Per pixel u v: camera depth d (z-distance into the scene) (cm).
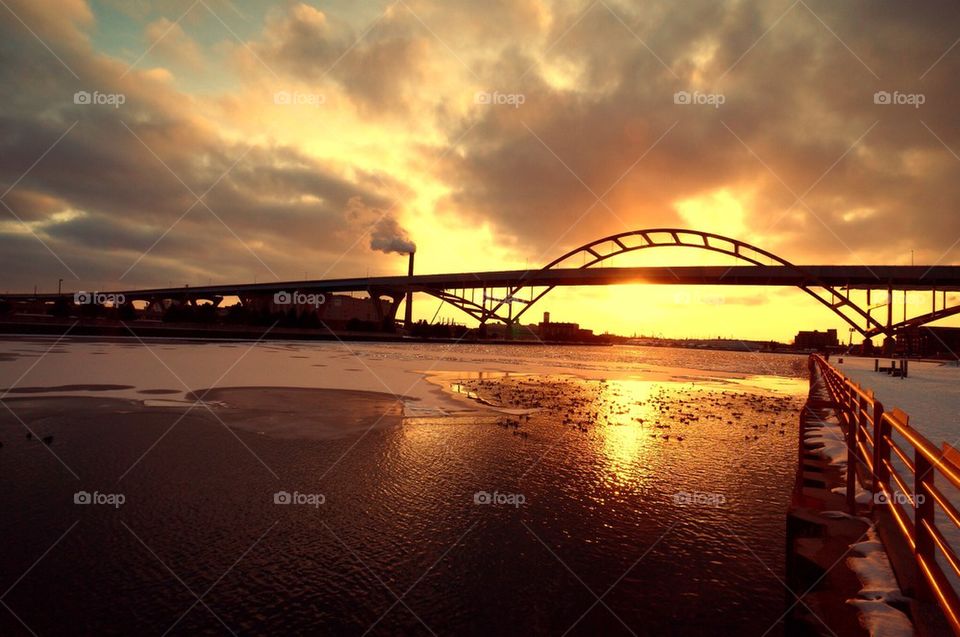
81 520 713
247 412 1494
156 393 1780
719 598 557
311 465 996
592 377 3534
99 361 2858
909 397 1842
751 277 9694
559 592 568
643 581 593
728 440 1383
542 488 916
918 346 7612
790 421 1778
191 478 898
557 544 688
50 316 7281
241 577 583
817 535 504
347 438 1224
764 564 639
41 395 1662
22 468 915
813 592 390
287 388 2050
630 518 784
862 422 674
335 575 594
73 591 543
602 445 1268
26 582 557
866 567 407
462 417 1574
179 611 515
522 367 4256
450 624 505
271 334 8988
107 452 1029
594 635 491
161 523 714
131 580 569
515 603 543
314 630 491
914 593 359
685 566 629
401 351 6384
